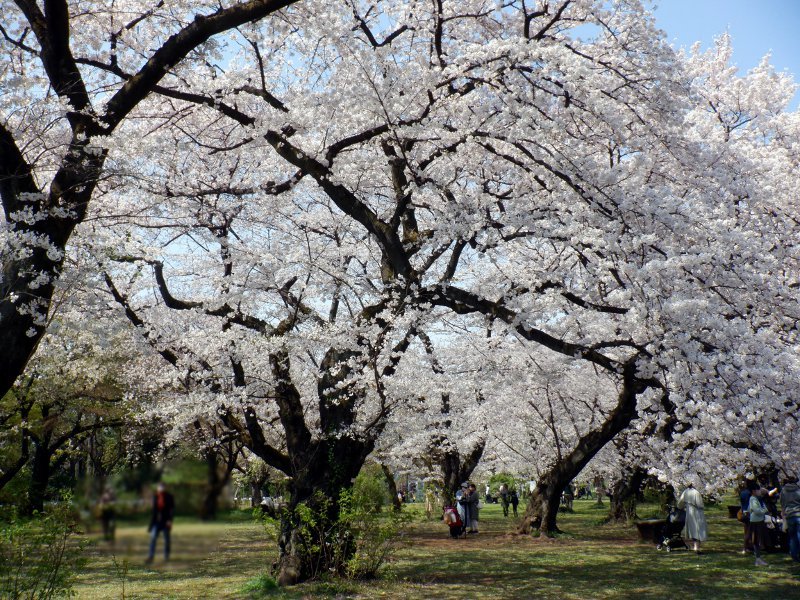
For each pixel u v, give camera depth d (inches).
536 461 694.5
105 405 690.2
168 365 569.9
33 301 200.7
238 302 372.2
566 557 459.8
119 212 361.7
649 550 501.0
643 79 303.9
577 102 295.4
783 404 287.3
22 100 240.1
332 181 325.1
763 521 416.2
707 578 360.5
